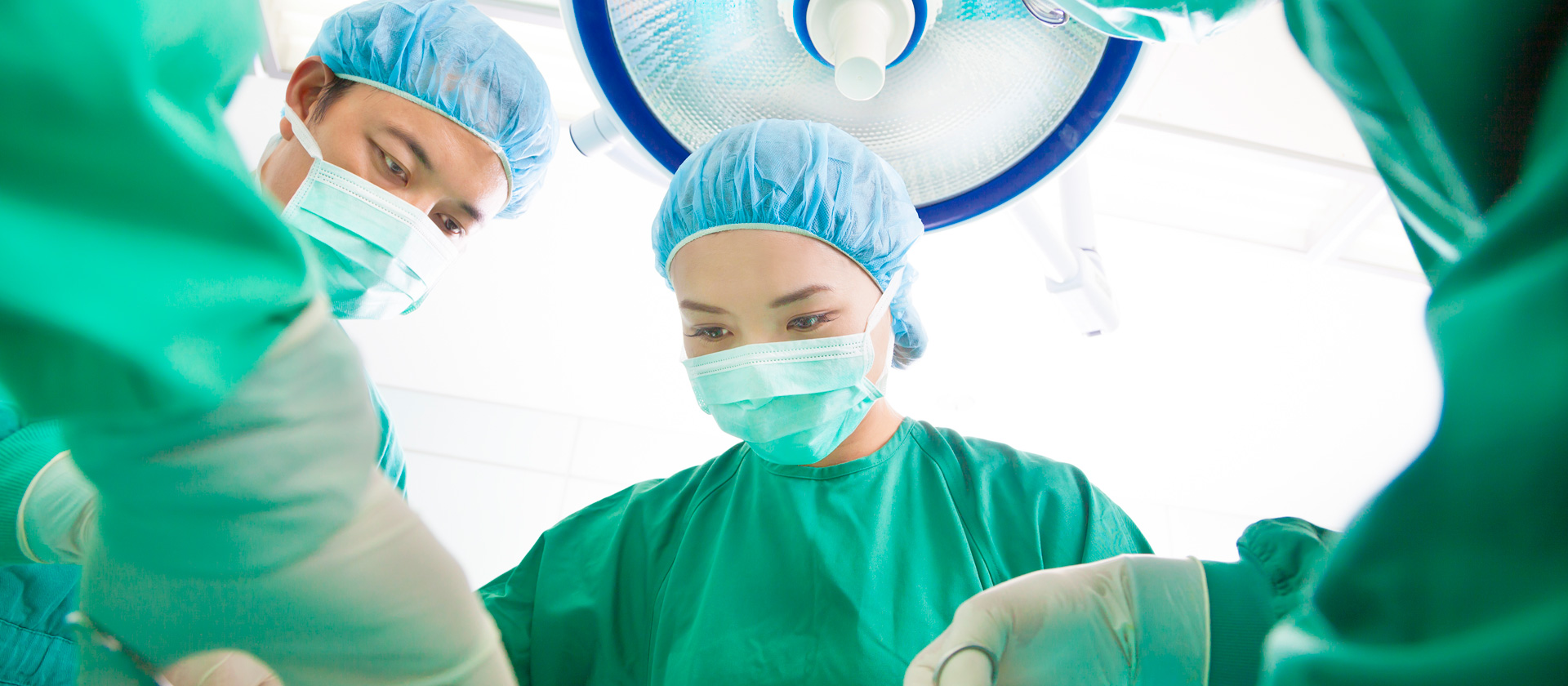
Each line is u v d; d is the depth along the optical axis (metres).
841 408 1.10
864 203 1.15
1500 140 0.41
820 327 1.12
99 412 0.32
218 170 0.30
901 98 1.17
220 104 0.35
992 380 4.68
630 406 5.00
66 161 0.27
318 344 0.38
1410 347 4.15
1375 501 0.39
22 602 0.97
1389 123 0.49
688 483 1.25
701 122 1.22
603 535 1.21
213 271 0.31
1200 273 3.97
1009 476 1.14
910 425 1.22
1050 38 1.09
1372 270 3.77
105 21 0.27
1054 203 3.32
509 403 5.03
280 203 1.33
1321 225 3.60
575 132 1.54
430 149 1.39
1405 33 0.46
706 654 0.97
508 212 1.72
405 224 1.32
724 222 1.15
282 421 0.36
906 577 1.02
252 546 0.38
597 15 1.13
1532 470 0.32
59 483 0.64
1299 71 2.81
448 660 0.47
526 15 2.76
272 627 0.41
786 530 1.09
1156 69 2.91
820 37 1.07
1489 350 0.35
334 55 1.41
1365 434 4.70
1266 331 4.23
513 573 1.19
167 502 0.36
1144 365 4.53
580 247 4.10
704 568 1.10
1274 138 3.11
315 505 0.39
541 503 4.81
